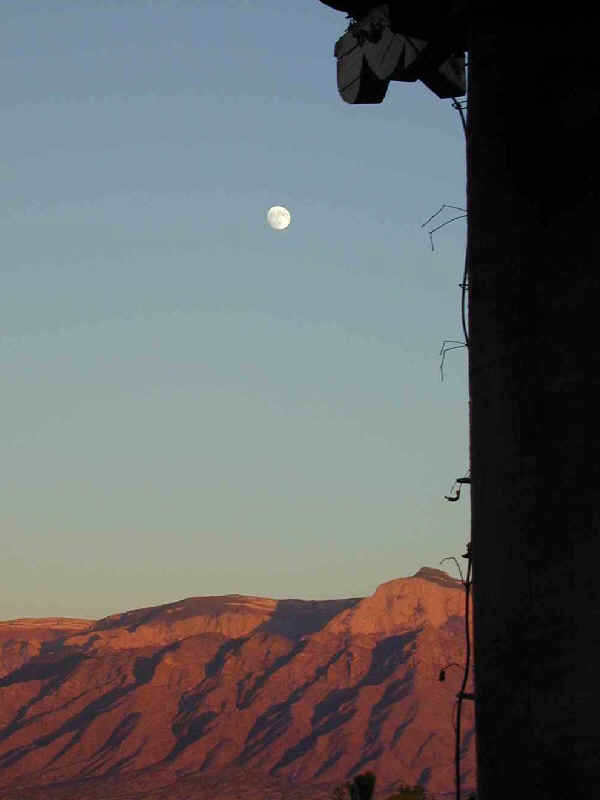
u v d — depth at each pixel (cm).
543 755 527
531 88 586
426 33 664
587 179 566
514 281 572
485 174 593
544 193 572
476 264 589
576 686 525
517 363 562
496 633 550
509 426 559
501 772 539
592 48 579
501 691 544
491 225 586
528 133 580
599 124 568
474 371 581
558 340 558
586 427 544
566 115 576
